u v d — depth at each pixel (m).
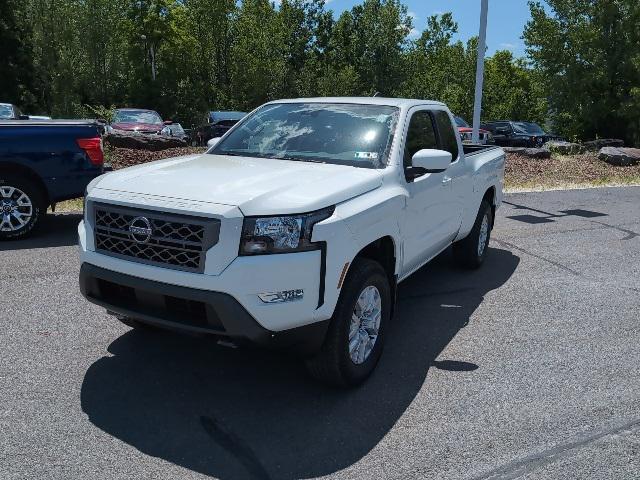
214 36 49.47
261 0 55.50
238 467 3.34
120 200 3.84
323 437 3.65
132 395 4.06
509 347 5.08
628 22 27.62
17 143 7.42
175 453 3.44
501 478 3.30
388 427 3.79
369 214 4.12
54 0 42.03
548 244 8.80
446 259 7.86
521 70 71.25
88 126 7.91
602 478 3.32
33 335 4.91
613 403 4.16
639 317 5.87
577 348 5.09
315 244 3.71
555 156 19.73
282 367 4.55
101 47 43.78
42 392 4.04
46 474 3.20
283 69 49.53
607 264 7.79
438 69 68.19
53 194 7.73
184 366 4.50
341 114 5.34
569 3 29.58
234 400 4.05
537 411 4.02
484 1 12.84
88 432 3.61
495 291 6.58
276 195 3.79
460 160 6.29
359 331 4.24
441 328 5.46
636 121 27.80
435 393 4.24
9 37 40.22
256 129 5.42
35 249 7.36
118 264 3.82
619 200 12.84
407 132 5.16
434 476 3.30
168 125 24.97
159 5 43.94
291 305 3.64
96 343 4.82
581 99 29.55
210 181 4.01
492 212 7.65
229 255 3.55
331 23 57.44
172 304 3.72
